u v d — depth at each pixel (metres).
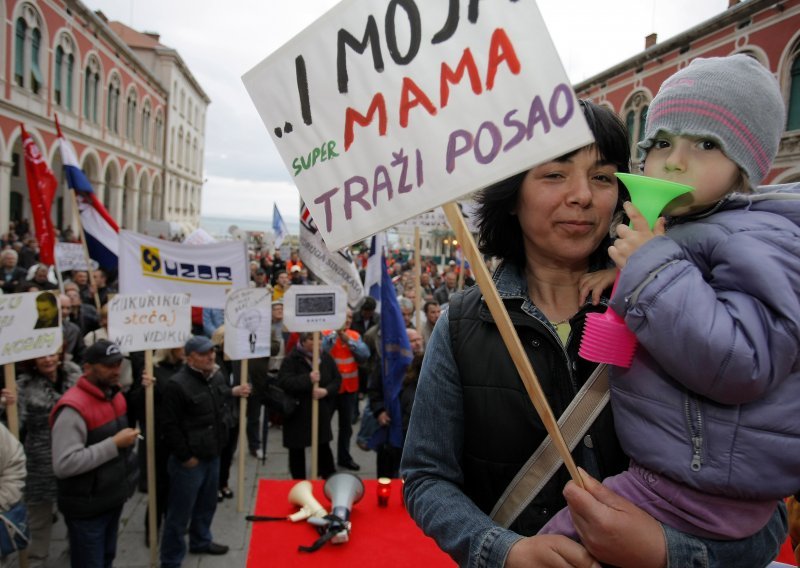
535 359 1.15
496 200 1.24
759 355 0.78
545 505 1.11
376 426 4.93
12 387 3.34
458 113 0.99
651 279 0.86
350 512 2.65
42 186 5.70
